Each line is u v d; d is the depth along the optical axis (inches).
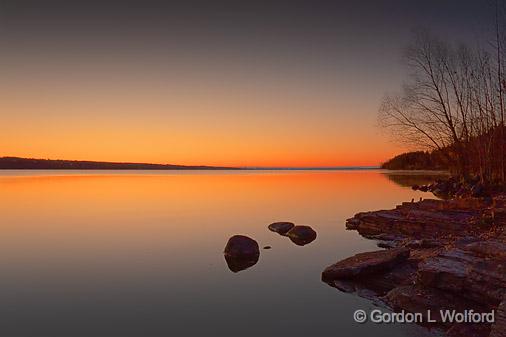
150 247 697.6
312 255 631.8
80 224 944.3
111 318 388.5
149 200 1512.1
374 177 3713.1
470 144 1524.4
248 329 360.2
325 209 1206.3
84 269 559.8
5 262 598.9
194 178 4065.0
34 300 438.6
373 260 498.3
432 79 1558.8
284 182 2938.0
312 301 423.2
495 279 346.9
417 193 1736.0
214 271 546.3
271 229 858.1
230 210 1195.3
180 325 371.6
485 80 1414.9
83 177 4215.1
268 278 510.9
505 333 269.4
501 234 491.2
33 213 1142.3
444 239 630.5
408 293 397.4
